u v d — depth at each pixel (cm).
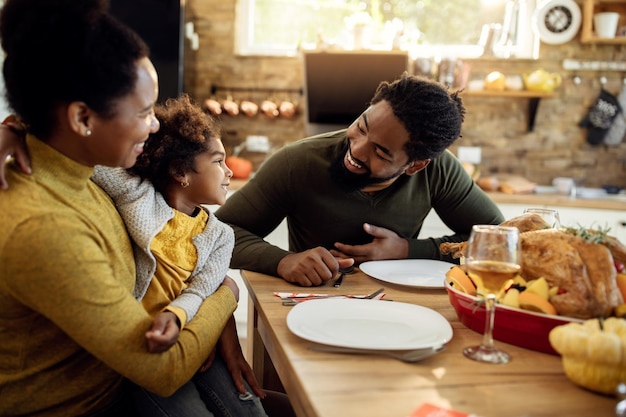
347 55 298
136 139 85
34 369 85
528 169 335
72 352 89
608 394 73
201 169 117
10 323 82
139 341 82
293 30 343
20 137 84
